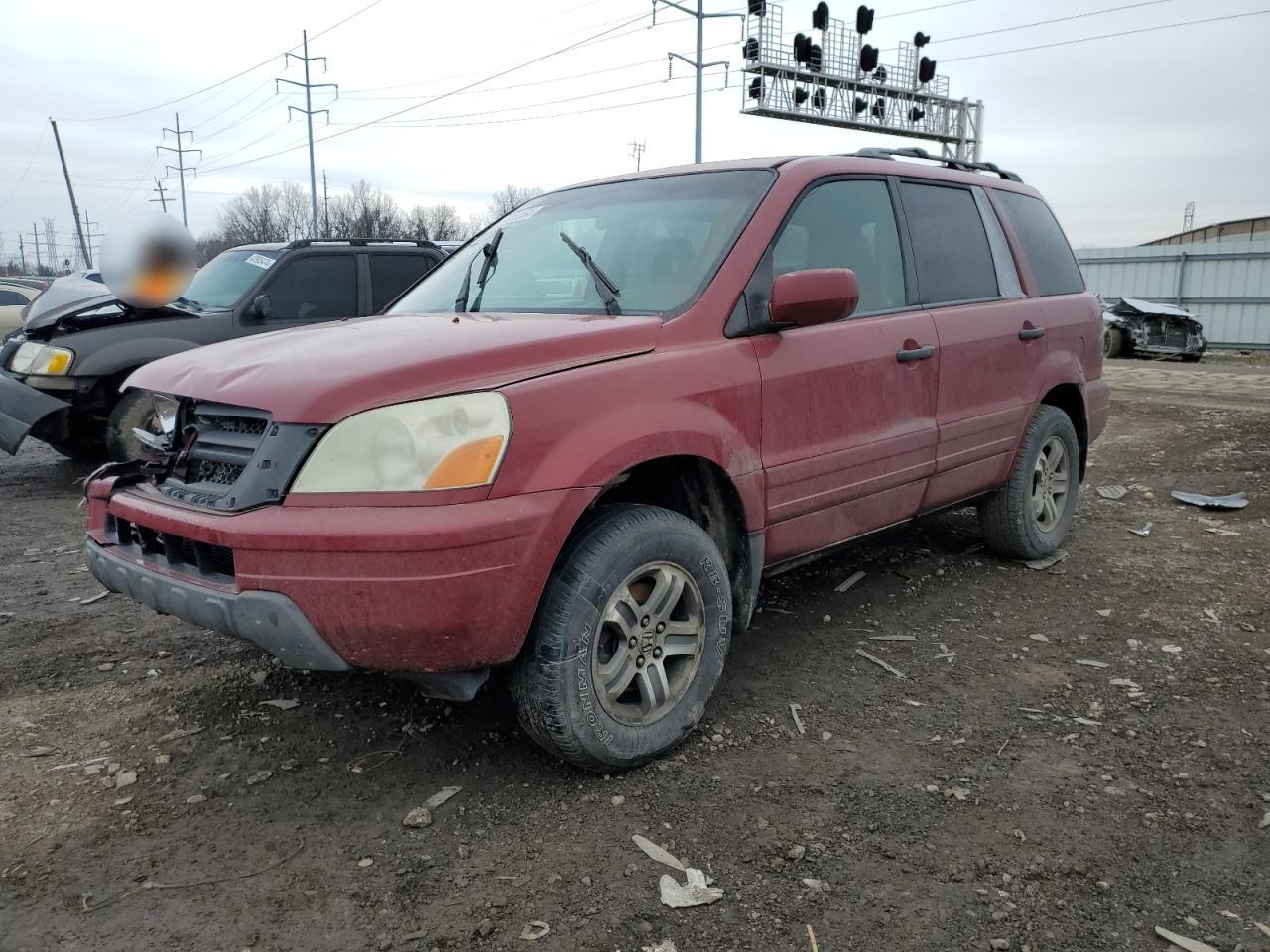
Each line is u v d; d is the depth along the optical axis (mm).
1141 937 2150
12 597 4473
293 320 7609
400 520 2381
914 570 4852
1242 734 3104
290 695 3395
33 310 8586
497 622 2490
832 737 3098
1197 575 4793
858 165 3895
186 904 2260
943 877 2361
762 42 25141
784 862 2418
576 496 2592
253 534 2416
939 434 4008
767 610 4281
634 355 2930
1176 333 19406
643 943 2129
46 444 8828
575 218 3855
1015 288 4664
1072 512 5188
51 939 2137
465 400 2516
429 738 3078
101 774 2854
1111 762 2932
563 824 2590
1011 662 3713
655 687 2895
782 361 3277
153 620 4160
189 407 2838
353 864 2420
